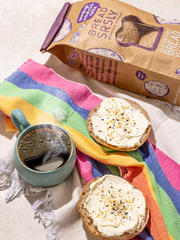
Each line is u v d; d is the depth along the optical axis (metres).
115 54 0.43
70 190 0.38
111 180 0.36
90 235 0.35
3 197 0.37
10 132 0.43
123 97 0.48
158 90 0.45
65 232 0.35
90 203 0.34
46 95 0.45
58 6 0.61
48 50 0.46
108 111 0.42
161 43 0.43
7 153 0.38
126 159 0.39
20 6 0.60
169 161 0.42
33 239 0.34
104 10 0.46
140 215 0.33
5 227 0.35
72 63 0.49
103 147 0.40
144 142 0.42
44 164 0.34
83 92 0.46
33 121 0.42
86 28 0.45
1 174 0.38
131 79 0.46
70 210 0.35
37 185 0.35
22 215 0.36
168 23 0.45
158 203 0.37
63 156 0.35
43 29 0.57
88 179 0.39
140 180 0.39
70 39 0.45
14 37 0.56
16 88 0.45
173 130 0.44
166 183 0.39
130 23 0.44
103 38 0.43
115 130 0.40
